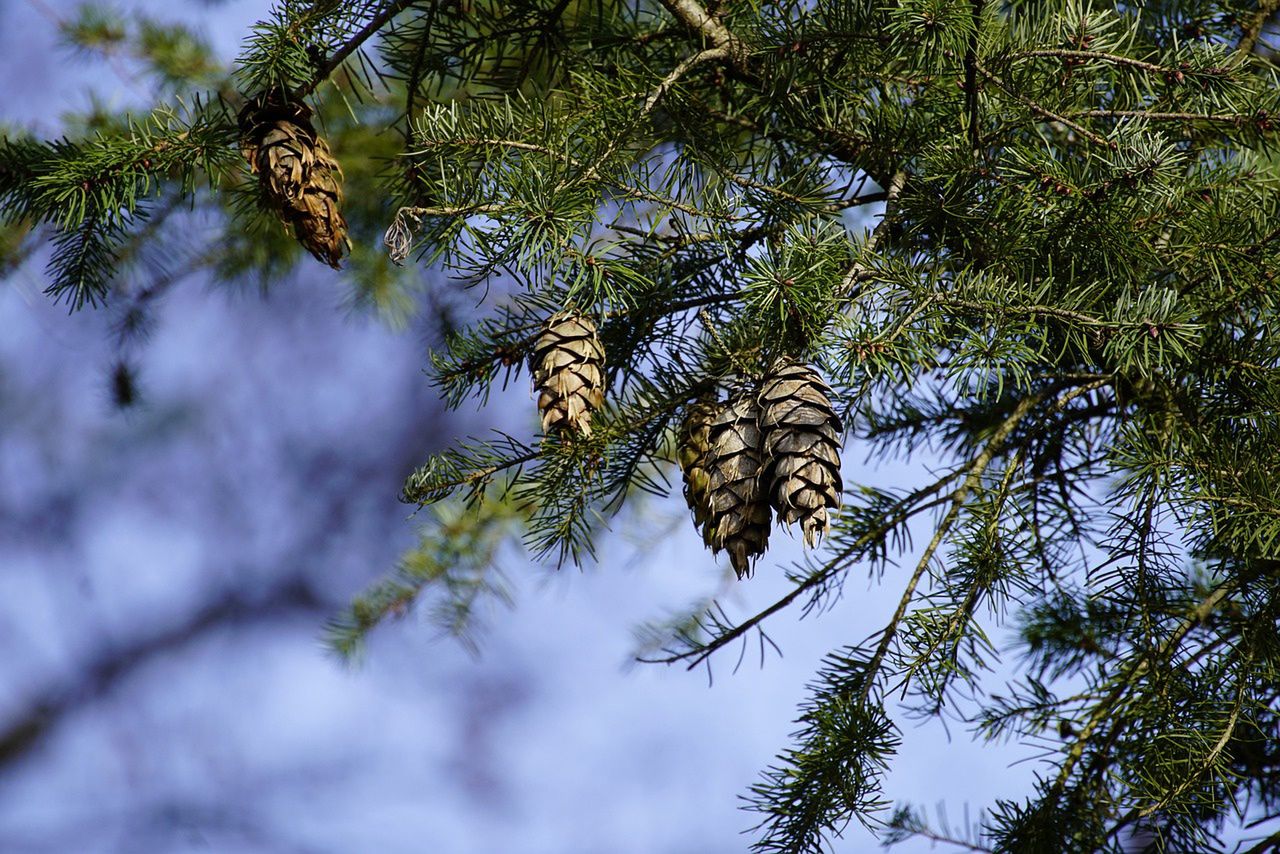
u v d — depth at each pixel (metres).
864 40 3.01
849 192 3.08
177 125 3.03
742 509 2.97
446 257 2.98
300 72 3.01
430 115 3.00
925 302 2.98
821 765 2.99
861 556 3.08
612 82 3.05
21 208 3.07
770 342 2.98
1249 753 3.07
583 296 2.99
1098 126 3.04
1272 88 3.03
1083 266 3.02
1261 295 3.03
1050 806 3.05
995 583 3.02
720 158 3.04
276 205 3.02
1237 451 2.99
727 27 3.06
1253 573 3.01
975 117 3.00
